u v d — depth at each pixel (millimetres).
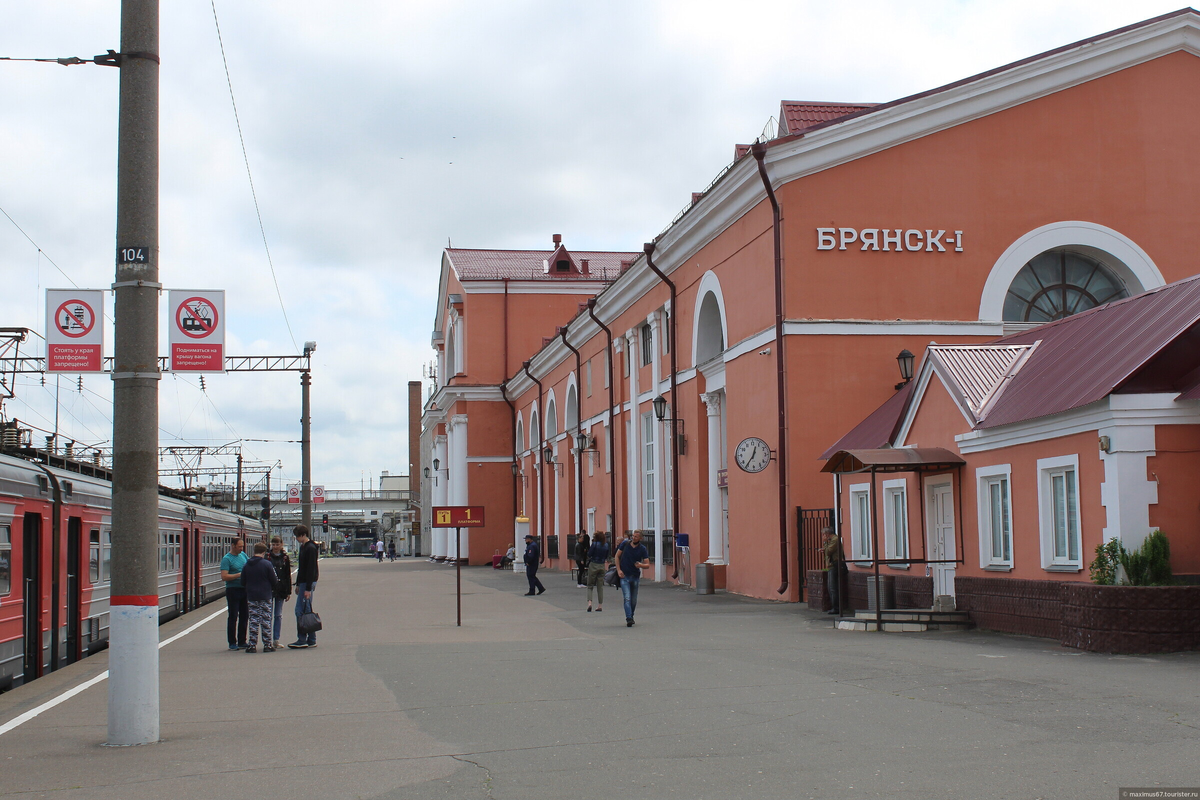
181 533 25453
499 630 18062
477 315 59031
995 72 22359
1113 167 22938
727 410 25578
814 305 21875
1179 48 23281
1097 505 13078
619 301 35500
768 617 18797
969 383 16250
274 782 6984
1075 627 12703
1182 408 12734
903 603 17578
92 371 11477
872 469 16562
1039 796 6020
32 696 11875
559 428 46594
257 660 14406
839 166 22172
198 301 13414
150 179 8914
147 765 7625
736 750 7520
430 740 8266
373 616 21719
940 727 8078
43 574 14195
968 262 22328
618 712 9227
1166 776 6371
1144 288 22797
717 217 25469
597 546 21891
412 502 103375
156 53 8992
